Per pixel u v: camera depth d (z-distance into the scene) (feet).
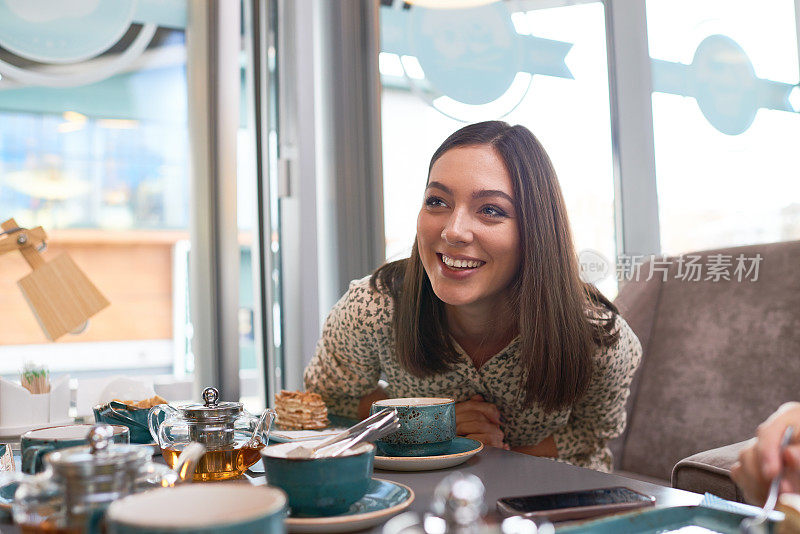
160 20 6.93
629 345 4.03
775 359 5.00
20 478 1.90
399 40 7.34
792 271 5.14
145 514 1.48
